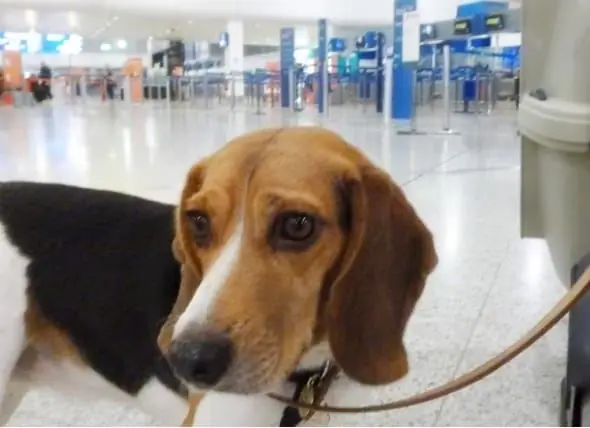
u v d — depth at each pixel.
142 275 0.46
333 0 6.30
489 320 0.84
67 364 0.49
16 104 6.36
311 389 0.42
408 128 3.21
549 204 0.76
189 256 0.39
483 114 4.33
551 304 0.88
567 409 0.59
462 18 3.47
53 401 0.67
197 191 0.39
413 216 0.40
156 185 1.62
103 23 7.89
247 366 0.33
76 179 1.72
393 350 0.39
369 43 5.07
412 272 0.40
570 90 0.69
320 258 0.37
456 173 1.84
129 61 7.35
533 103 0.75
